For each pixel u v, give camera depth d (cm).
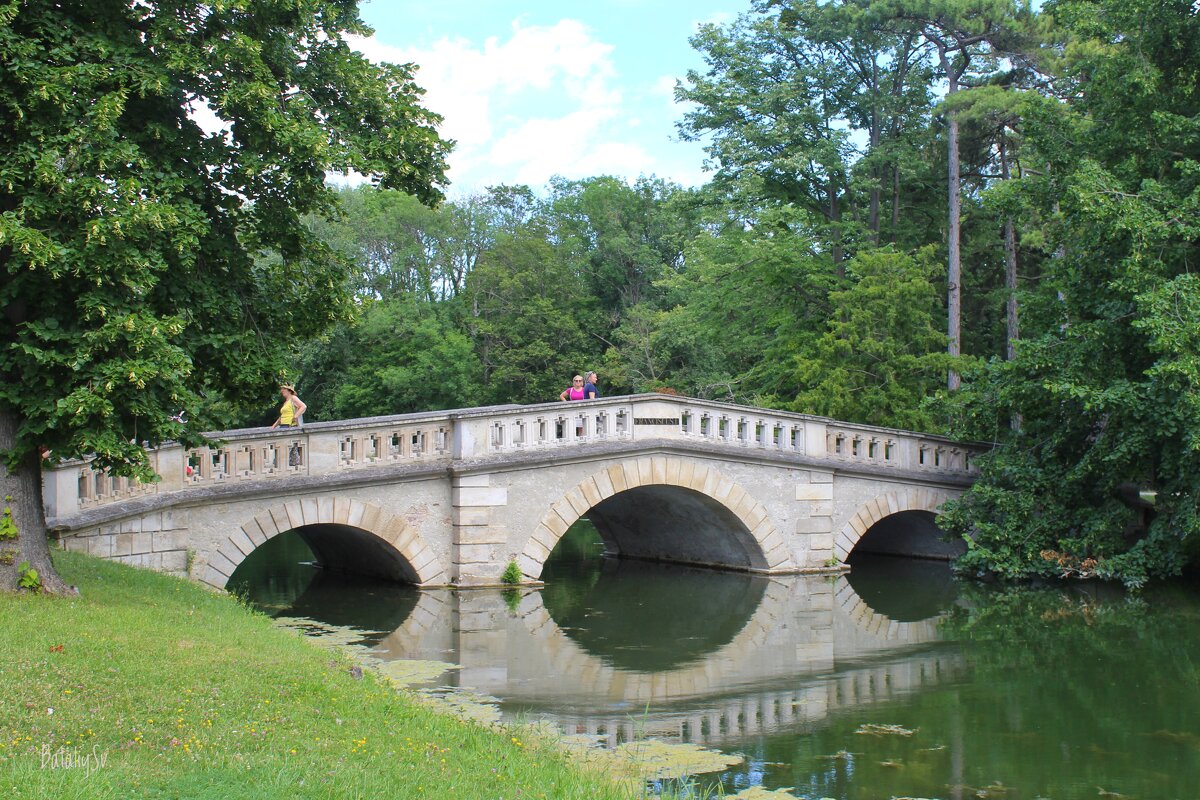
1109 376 2047
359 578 2086
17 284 1023
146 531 1545
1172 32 2028
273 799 600
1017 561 2142
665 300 4825
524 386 4369
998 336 3406
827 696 1256
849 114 3266
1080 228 2086
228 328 1182
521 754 862
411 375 3978
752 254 3041
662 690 1273
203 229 1054
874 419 2644
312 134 1096
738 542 2273
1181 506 1953
